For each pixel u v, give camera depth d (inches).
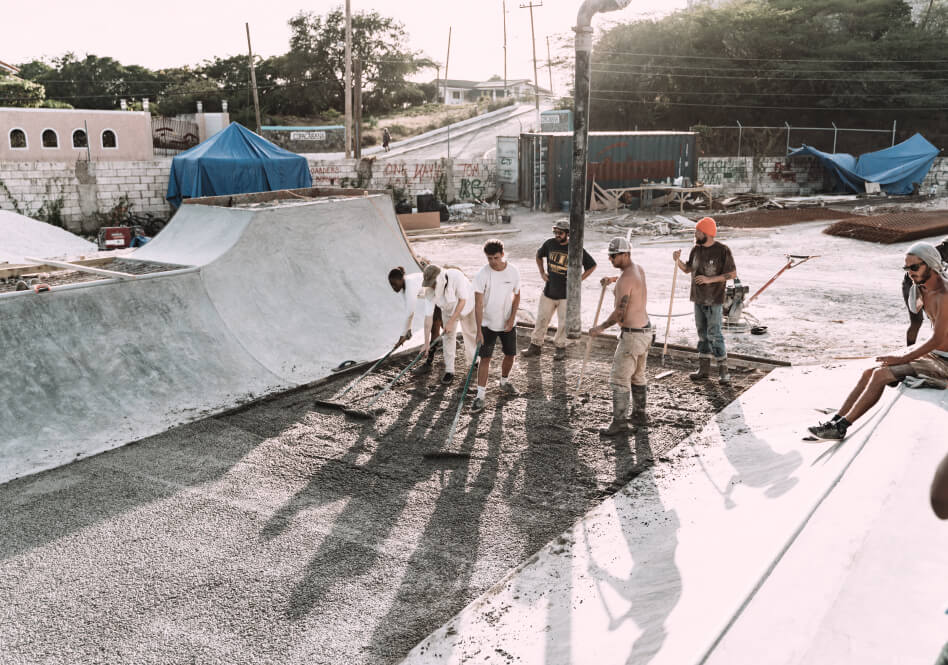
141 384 330.3
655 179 1168.2
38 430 291.6
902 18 1877.5
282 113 2886.3
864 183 1282.0
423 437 292.4
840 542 151.5
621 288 275.3
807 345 387.9
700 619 142.0
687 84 1806.1
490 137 1950.1
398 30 2989.7
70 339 327.9
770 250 745.0
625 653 146.6
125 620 181.9
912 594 127.6
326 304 438.9
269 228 438.6
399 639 173.8
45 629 178.9
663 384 340.5
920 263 215.6
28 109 1184.8
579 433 291.7
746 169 1326.3
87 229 866.8
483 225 1003.3
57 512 237.6
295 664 165.9
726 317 429.4
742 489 222.5
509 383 338.6
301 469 267.1
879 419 227.9
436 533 221.6
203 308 384.2
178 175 856.9
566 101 2150.6
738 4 1973.4
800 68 1729.8
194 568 204.4
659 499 232.4
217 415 320.2
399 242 534.0
